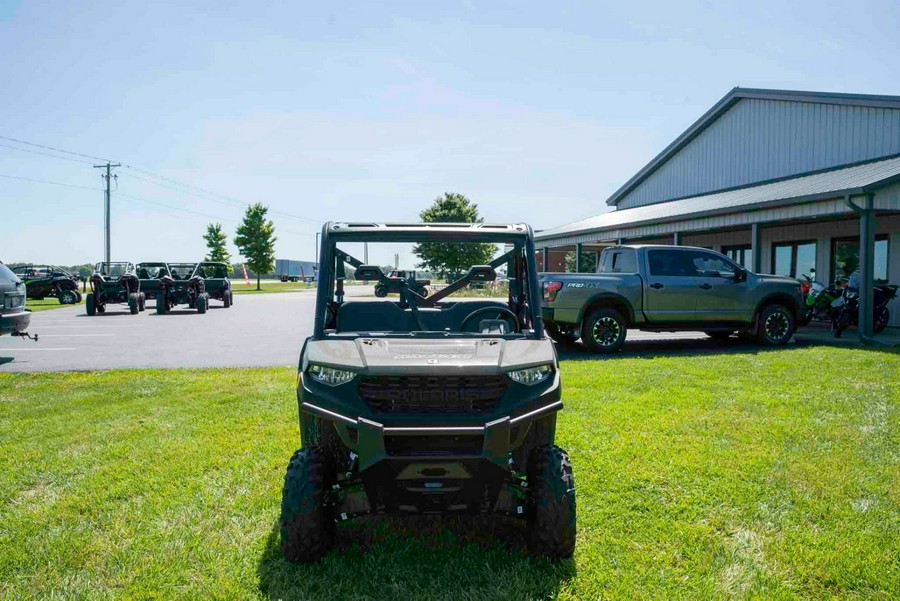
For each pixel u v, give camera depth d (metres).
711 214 15.74
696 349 11.78
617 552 3.52
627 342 13.12
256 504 4.22
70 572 3.35
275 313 23.23
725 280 11.78
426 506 3.26
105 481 4.69
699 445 5.34
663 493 4.34
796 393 7.37
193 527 3.88
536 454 3.46
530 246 4.23
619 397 7.21
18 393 7.92
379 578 3.26
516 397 3.30
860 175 14.13
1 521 4.00
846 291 13.44
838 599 3.06
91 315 21.80
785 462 4.91
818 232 17.89
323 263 4.11
